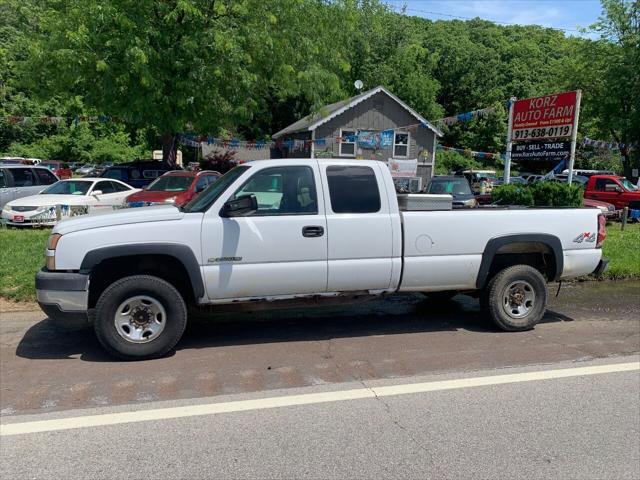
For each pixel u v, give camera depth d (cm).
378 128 2995
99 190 1416
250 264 508
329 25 1975
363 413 390
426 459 328
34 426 366
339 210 532
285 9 1670
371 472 313
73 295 477
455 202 1556
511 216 584
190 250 493
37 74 1705
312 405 403
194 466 318
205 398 414
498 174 4138
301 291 530
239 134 3884
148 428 364
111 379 451
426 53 4791
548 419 383
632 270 920
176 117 1609
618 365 494
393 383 447
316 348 539
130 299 489
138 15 1458
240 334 584
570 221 604
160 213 502
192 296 540
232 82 1630
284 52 1741
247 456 329
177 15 1527
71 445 341
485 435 359
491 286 594
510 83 4875
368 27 4334
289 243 514
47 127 4288
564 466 322
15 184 1475
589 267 619
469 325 629
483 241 576
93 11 1409
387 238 543
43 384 440
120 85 1521
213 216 501
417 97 4419
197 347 539
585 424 376
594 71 2847
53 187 1422
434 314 678
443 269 565
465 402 410
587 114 2930
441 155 4591
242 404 403
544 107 1343
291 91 1897
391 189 548
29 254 903
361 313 680
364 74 4350
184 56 1535
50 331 585
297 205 523
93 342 550
